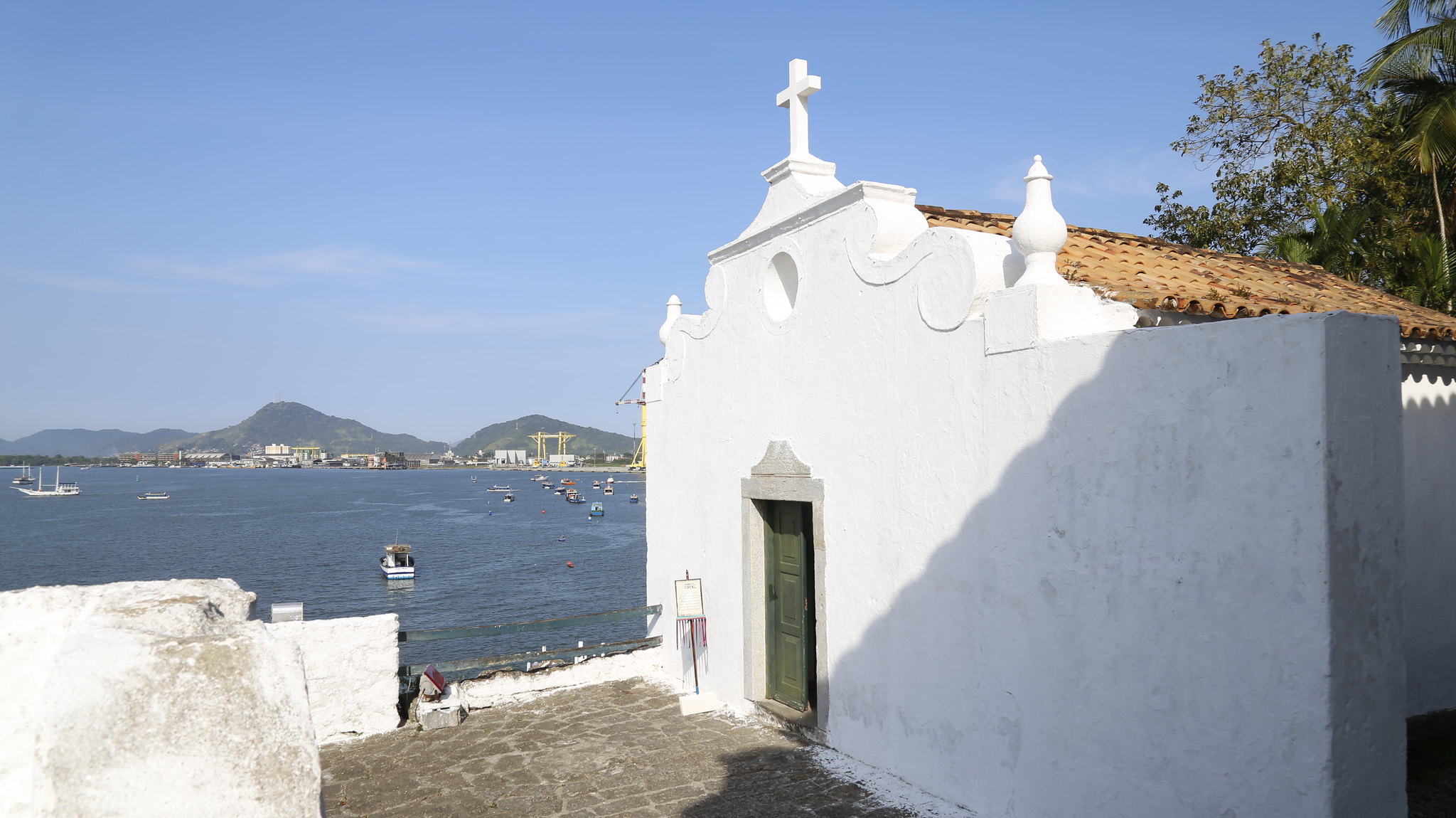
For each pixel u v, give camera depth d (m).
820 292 7.42
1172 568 4.62
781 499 7.91
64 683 1.82
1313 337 4.03
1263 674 4.21
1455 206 15.50
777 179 8.12
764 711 8.19
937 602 6.17
